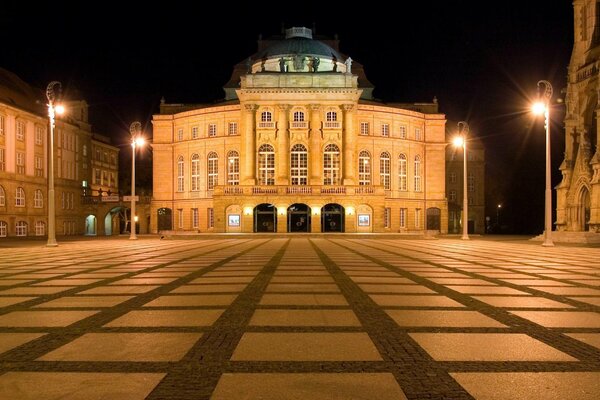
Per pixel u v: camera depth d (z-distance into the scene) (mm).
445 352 7000
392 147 74750
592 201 47969
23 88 72125
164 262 21906
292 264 20625
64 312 9906
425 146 78562
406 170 76312
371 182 72938
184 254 27469
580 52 55156
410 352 6992
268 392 5488
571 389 5578
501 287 13594
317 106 67312
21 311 10031
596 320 9156
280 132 67250
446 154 93688
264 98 67438
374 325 8688
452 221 92125
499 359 6676
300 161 67938
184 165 77188
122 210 85688
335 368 6293
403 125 76375
